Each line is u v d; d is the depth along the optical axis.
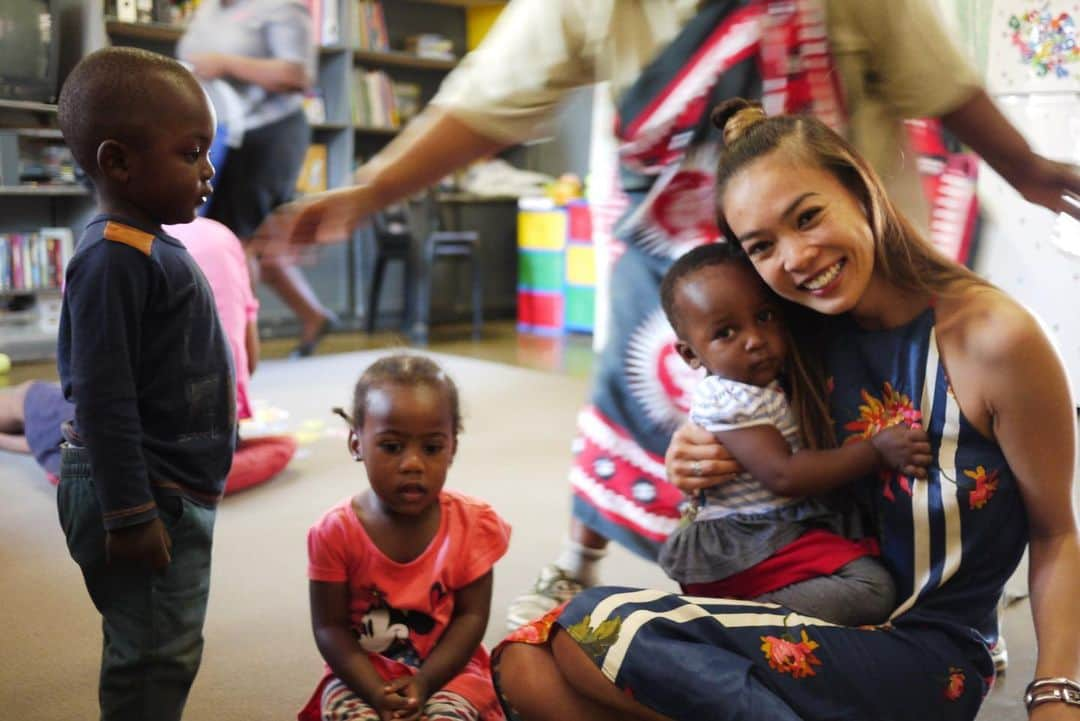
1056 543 1.25
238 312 2.85
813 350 1.39
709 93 1.62
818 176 1.24
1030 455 1.22
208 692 1.78
